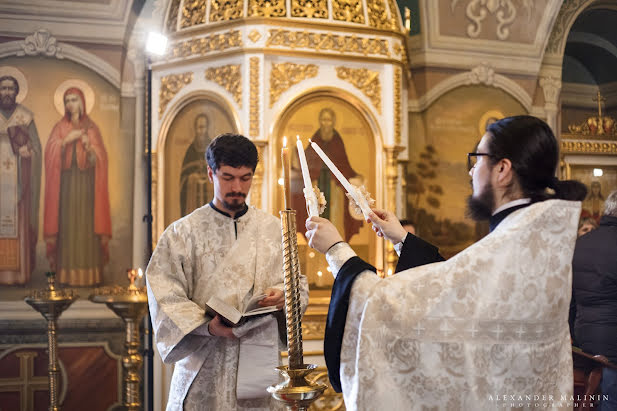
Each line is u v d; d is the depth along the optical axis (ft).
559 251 4.82
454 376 4.57
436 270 4.75
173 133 17.60
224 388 8.17
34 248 18.17
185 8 17.57
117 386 18.49
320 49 16.81
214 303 7.77
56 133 18.49
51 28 18.44
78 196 18.56
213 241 8.68
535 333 4.69
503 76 21.44
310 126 17.08
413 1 20.62
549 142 5.02
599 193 24.53
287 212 5.27
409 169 20.63
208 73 17.10
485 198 5.20
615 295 11.14
